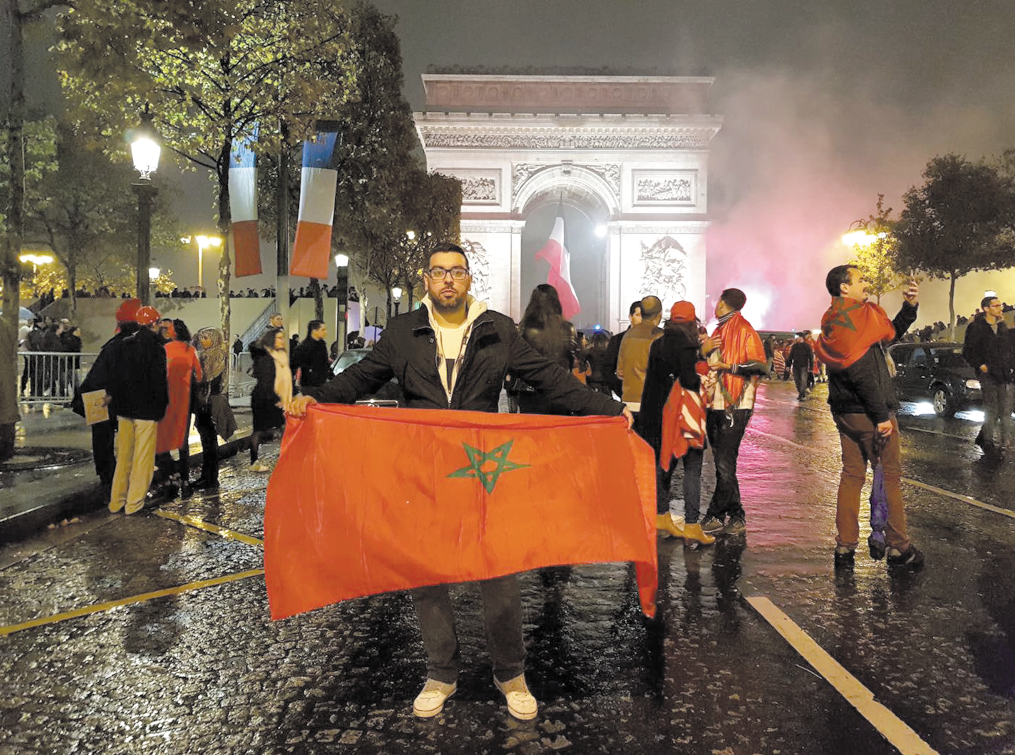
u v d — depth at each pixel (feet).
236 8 33.45
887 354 21.61
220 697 12.98
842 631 15.81
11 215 34.40
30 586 18.98
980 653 14.65
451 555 12.00
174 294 150.92
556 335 22.68
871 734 11.64
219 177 55.93
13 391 34.06
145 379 27.02
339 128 64.85
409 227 115.24
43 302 140.97
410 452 12.23
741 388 23.71
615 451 12.62
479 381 12.67
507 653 12.42
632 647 15.03
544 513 12.32
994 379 39.78
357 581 12.11
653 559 12.35
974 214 114.11
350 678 13.73
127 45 32.53
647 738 11.57
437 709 12.33
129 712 12.48
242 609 17.26
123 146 50.75
